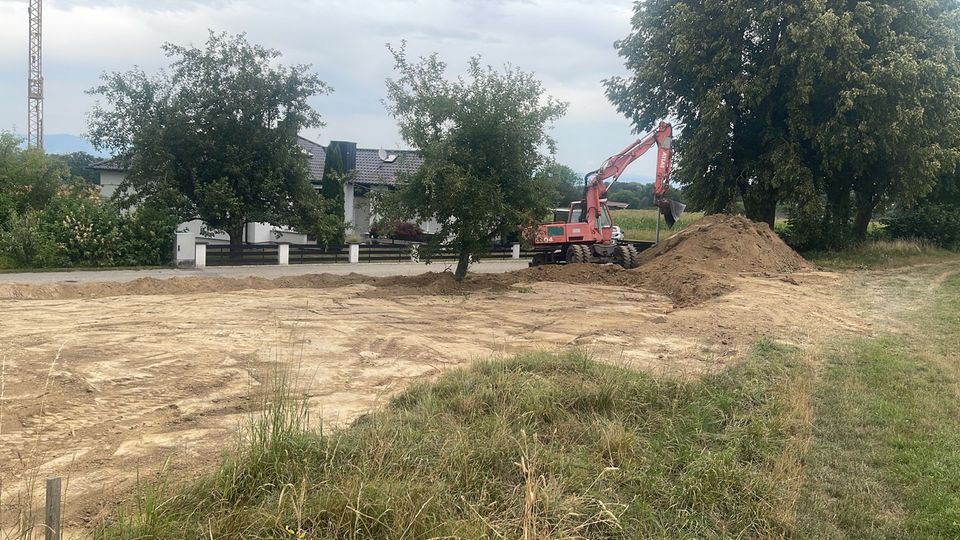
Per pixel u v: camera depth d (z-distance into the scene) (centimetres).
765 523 442
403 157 1595
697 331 1050
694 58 2458
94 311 1145
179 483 420
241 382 714
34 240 1883
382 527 365
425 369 800
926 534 438
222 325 1033
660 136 2209
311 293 1458
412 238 3144
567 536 375
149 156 2092
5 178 2200
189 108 2106
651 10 2767
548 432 541
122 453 505
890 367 832
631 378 668
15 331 939
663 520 435
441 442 484
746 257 1948
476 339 998
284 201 2255
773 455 540
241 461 418
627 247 2114
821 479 511
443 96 1503
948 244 2888
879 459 549
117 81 2083
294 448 437
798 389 703
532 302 1418
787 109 2414
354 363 822
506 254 3028
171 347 862
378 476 416
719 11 2456
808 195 2339
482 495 421
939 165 2331
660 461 508
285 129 2195
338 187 3100
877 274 1980
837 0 2300
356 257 2492
